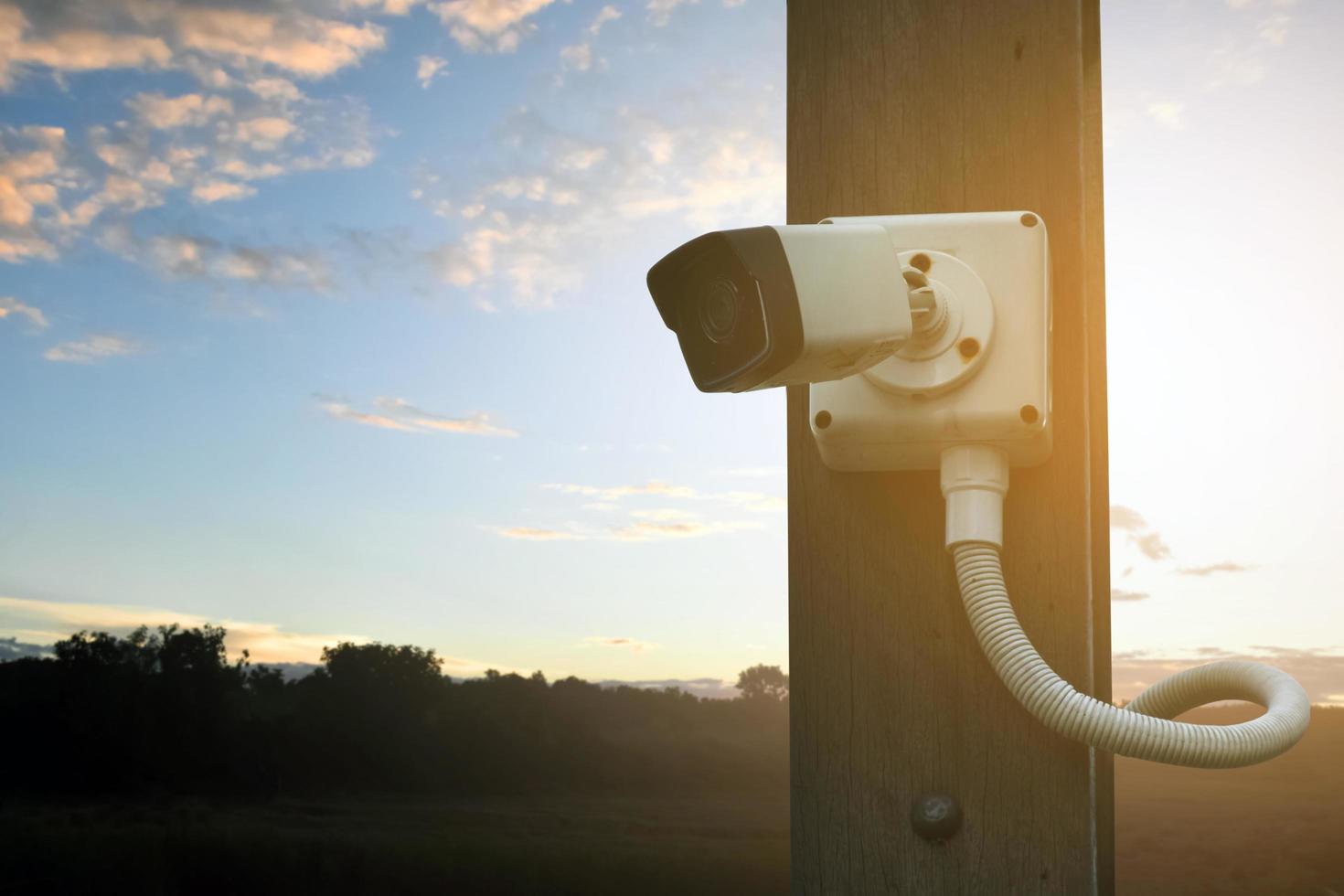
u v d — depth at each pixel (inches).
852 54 37.9
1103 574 34.7
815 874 33.4
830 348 26.5
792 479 36.0
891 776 33.4
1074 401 34.2
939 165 36.5
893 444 33.1
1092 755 32.3
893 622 34.3
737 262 26.2
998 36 37.0
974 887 32.2
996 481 32.4
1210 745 27.8
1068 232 35.2
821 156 37.5
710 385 27.2
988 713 33.0
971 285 32.5
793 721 34.5
